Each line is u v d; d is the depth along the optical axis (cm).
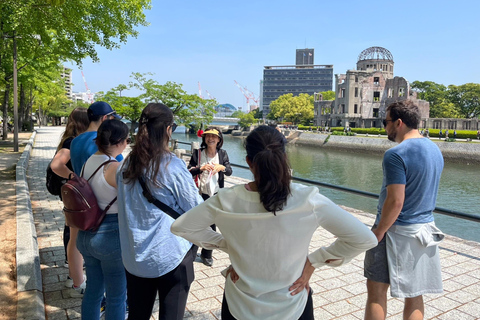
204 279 383
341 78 8275
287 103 9994
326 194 2072
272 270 159
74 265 312
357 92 7750
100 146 242
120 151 248
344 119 7825
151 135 203
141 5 1241
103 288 250
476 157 3941
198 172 396
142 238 203
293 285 164
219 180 422
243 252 160
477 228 1456
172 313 212
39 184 915
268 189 148
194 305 330
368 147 5169
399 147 226
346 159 4531
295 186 159
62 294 342
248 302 161
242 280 163
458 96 7938
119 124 245
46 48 1397
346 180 3044
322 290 363
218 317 312
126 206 205
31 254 413
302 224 154
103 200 232
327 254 169
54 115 7512
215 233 183
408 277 229
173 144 1265
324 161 4309
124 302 243
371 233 160
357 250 160
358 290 363
